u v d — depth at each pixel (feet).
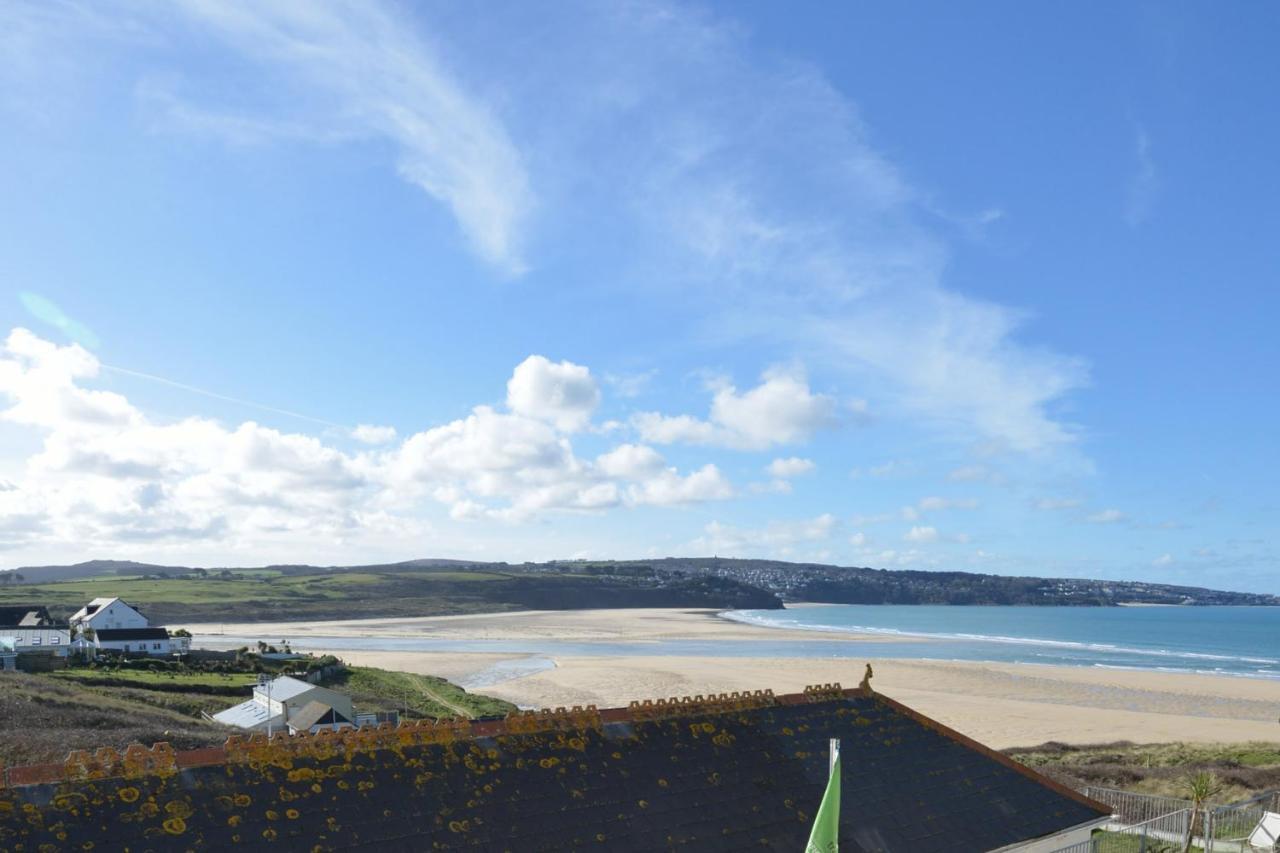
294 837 41.65
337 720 183.83
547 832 47.21
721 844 50.49
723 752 59.47
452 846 44.21
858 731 68.49
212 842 39.93
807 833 53.78
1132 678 348.59
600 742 56.13
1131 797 123.13
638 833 49.26
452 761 49.98
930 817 59.77
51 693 191.83
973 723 235.61
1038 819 64.13
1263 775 153.28
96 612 381.81
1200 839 97.50
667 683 321.11
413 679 310.04
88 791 40.11
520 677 347.77
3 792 38.42
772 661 403.75
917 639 605.73
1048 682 332.60
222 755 44.68
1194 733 223.30
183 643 366.02
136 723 173.99
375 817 44.37
